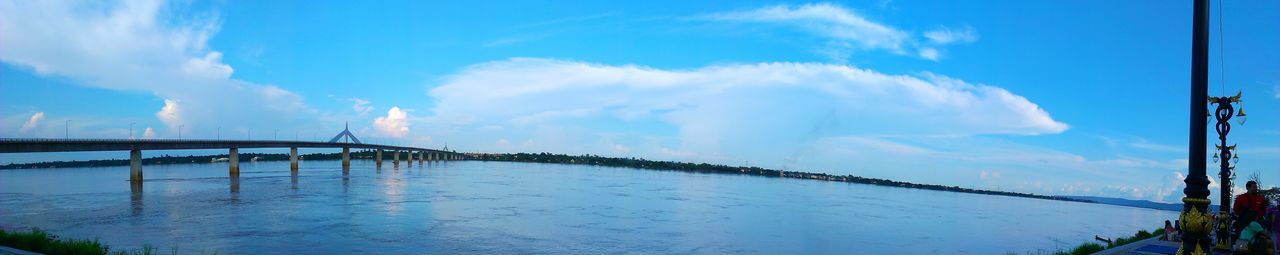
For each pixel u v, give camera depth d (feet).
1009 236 217.15
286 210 199.11
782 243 165.78
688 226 193.16
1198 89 45.03
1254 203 66.44
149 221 166.61
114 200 233.35
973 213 343.26
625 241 154.51
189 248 123.65
